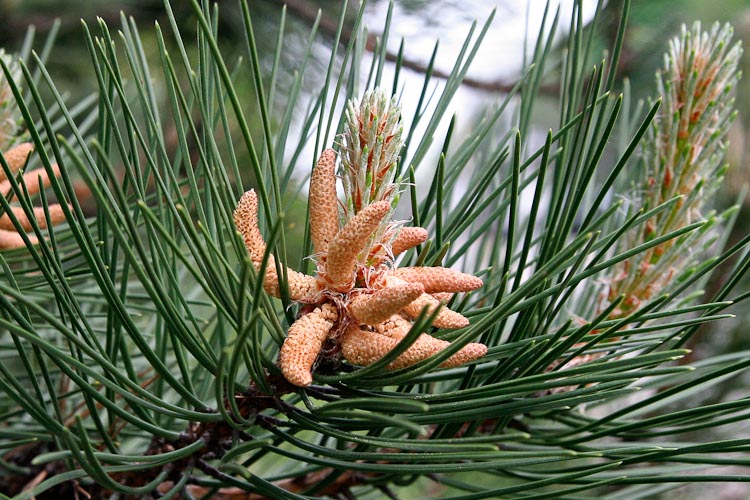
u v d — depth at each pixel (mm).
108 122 306
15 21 703
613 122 289
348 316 287
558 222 322
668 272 371
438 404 278
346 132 293
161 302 274
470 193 352
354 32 315
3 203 268
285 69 681
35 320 390
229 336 406
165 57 289
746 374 550
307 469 361
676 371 272
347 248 276
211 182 272
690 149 366
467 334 260
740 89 605
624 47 659
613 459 335
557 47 695
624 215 374
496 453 265
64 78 717
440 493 630
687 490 603
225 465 266
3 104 364
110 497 358
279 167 331
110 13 705
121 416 287
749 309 571
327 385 295
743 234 577
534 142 1030
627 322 283
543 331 329
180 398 400
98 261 272
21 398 292
